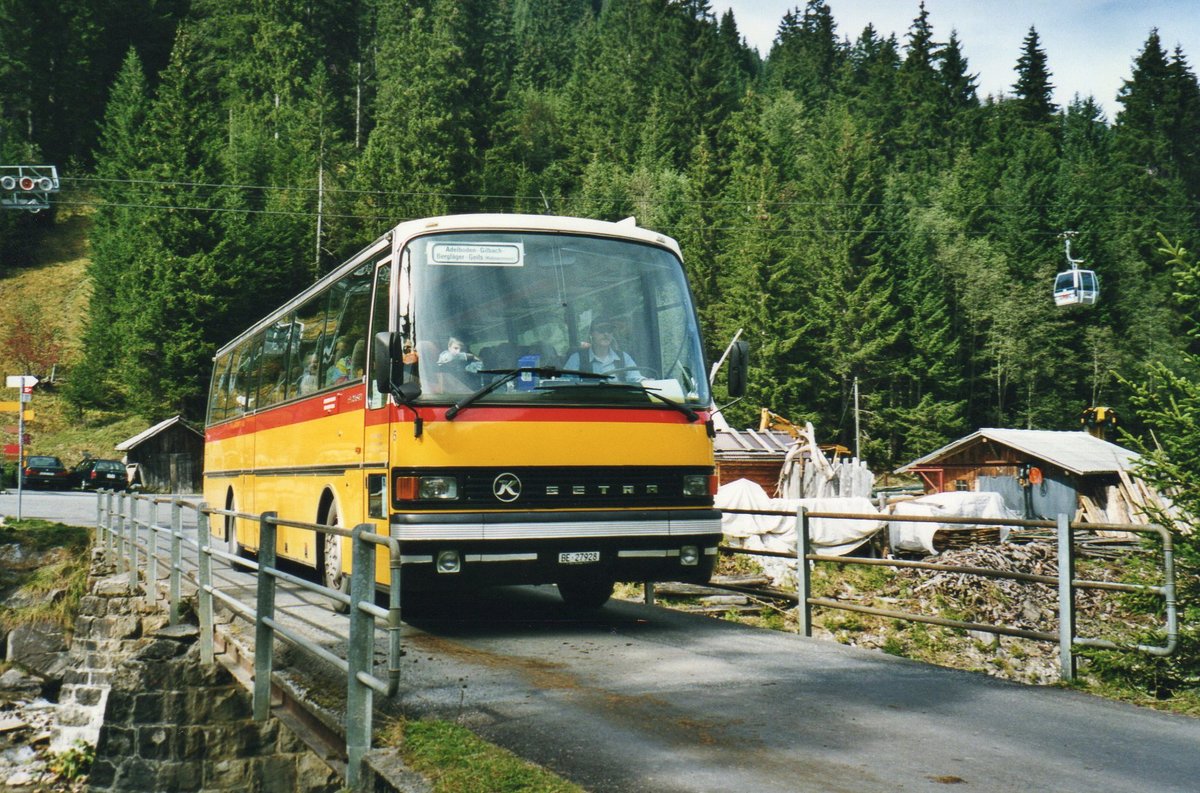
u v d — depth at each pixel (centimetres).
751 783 563
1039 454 4428
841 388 8488
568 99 12888
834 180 9144
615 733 670
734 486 2617
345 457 1105
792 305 8169
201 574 1246
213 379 2164
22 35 11288
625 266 1052
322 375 1239
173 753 1250
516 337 991
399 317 983
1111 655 905
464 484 945
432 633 1075
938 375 8450
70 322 9294
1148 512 1008
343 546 1097
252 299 7575
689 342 1063
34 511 3516
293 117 10919
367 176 8906
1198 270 1055
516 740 653
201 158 7538
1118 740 664
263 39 11888
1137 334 8681
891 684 832
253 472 1633
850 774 581
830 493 2850
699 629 1118
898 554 2425
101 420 7681
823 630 1661
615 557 979
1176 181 10075
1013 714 734
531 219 1041
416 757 624
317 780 1183
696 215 9088
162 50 12450
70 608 2577
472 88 9794
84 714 2153
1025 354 8656
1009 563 2191
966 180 10300
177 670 1296
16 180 3516
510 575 949
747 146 9825
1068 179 9775
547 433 969
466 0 10088
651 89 12125
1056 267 8906
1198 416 1005
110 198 9200
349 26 12569
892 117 12294
